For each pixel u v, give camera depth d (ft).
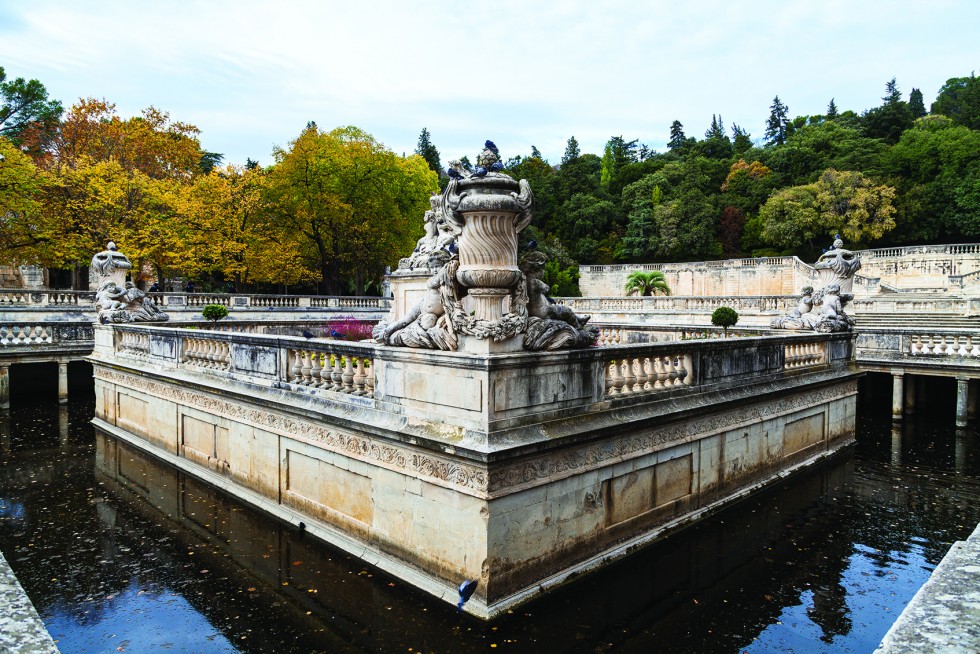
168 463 41.63
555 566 24.22
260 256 123.44
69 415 59.11
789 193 181.68
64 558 27.84
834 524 32.14
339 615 22.75
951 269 143.02
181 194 118.32
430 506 23.58
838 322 47.11
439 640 21.02
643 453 28.07
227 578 25.79
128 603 23.95
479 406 21.47
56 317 84.07
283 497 31.96
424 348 23.90
